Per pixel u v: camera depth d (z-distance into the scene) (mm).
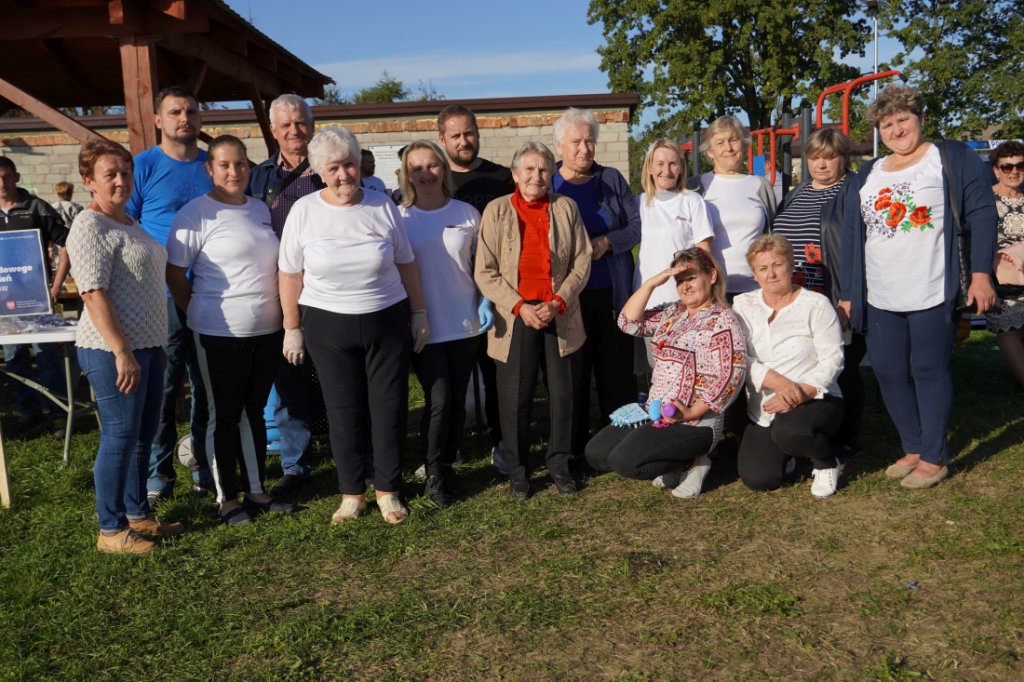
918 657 2777
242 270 4059
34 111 6445
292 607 3348
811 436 4047
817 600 3186
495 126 13570
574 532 3941
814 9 32031
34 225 5781
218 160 4051
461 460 5152
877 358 4348
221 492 4254
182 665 2955
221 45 7875
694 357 4250
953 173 4047
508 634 3055
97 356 3709
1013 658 2730
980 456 4633
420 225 4285
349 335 3975
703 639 2959
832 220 4559
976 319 7137
